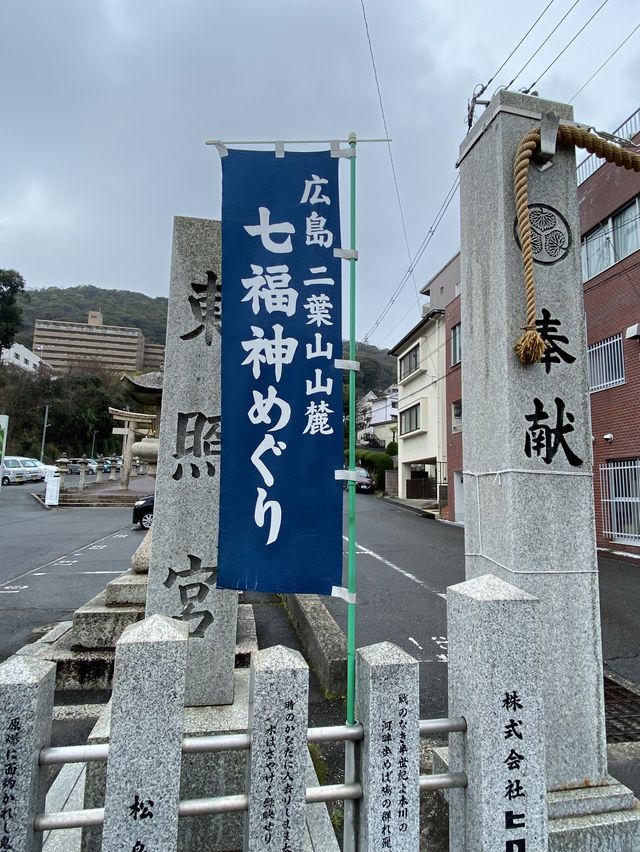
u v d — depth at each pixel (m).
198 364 3.45
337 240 2.84
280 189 2.88
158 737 1.70
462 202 3.43
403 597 7.85
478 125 3.22
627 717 4.16
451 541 13.86
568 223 3.05
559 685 2.65
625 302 11.88
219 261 3.55
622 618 6.87
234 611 3.21
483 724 1.91
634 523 11.46
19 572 9.15
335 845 2.64
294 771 1.79
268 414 2.71
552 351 2.92
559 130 2.94
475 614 1.98
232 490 2.66
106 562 10.08
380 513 21.12
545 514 2.77
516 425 2.80
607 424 12.34
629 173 11.78
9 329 37.16
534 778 1.93
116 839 1.67
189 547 3.27
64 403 43.03
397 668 1.88
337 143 2.91
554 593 2.71
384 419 40.53
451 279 22.58
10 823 1.62
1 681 1.67
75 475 35.56
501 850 1.87
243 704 3.10
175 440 3.37
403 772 1.86
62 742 3.53
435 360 22.25
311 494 2.65
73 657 4.39
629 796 2.56
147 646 1.72
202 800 1.75
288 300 2.79
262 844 1.75
